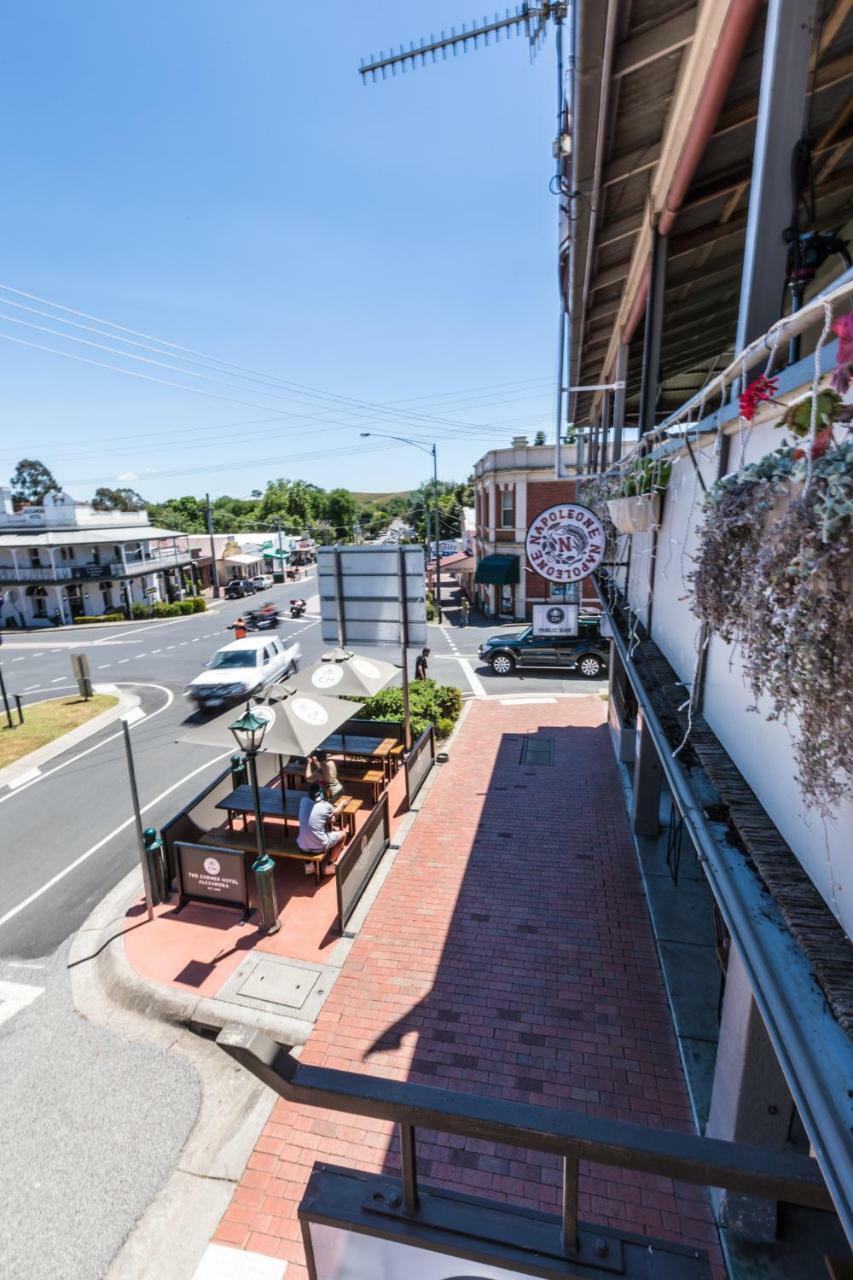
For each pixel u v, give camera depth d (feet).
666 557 13.85
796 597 5.03
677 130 13.91
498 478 89.81
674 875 24.09
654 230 16.89
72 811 33.37
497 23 20.92
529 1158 14.11
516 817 30.30
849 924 5.30
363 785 33.04
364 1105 5.55
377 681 30.73
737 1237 11.78
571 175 15.24
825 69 11.27
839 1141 4.00
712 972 19.21
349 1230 6.23
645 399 17.67
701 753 9.08
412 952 20.79
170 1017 18.60
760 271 8.95
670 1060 16.55
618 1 9.93
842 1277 9.30
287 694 25.07
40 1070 17.04
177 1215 13.43
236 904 22.70
